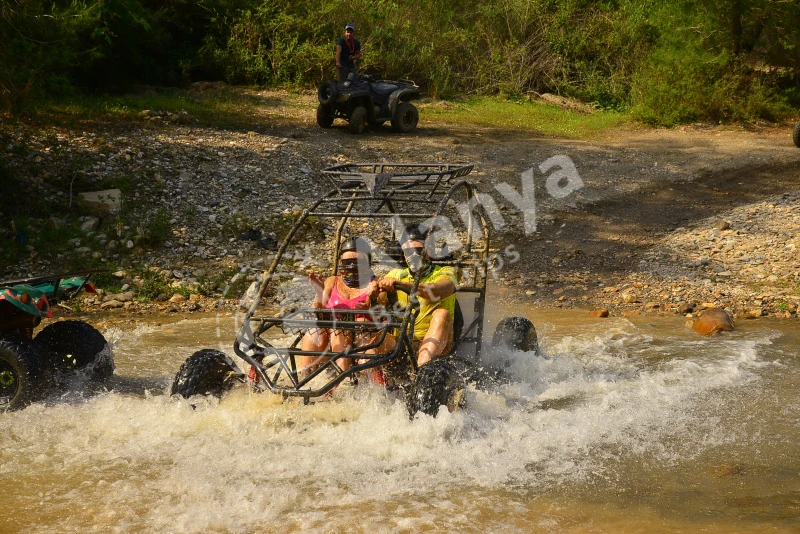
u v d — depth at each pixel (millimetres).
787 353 7555
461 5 26797
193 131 15898
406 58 23688
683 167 16453
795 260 10953
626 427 5707
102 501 4547
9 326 6523
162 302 9773
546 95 24594
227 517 4352
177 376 5895
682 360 7367
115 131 15094
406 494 4641
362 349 5566
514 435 5539
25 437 5500
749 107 21266
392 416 5613
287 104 20078
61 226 11336
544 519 4332
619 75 24500
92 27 16641
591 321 8906
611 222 13172
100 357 6719
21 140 13484
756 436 5523
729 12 21547
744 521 4293
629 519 4328
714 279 10453
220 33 23125
